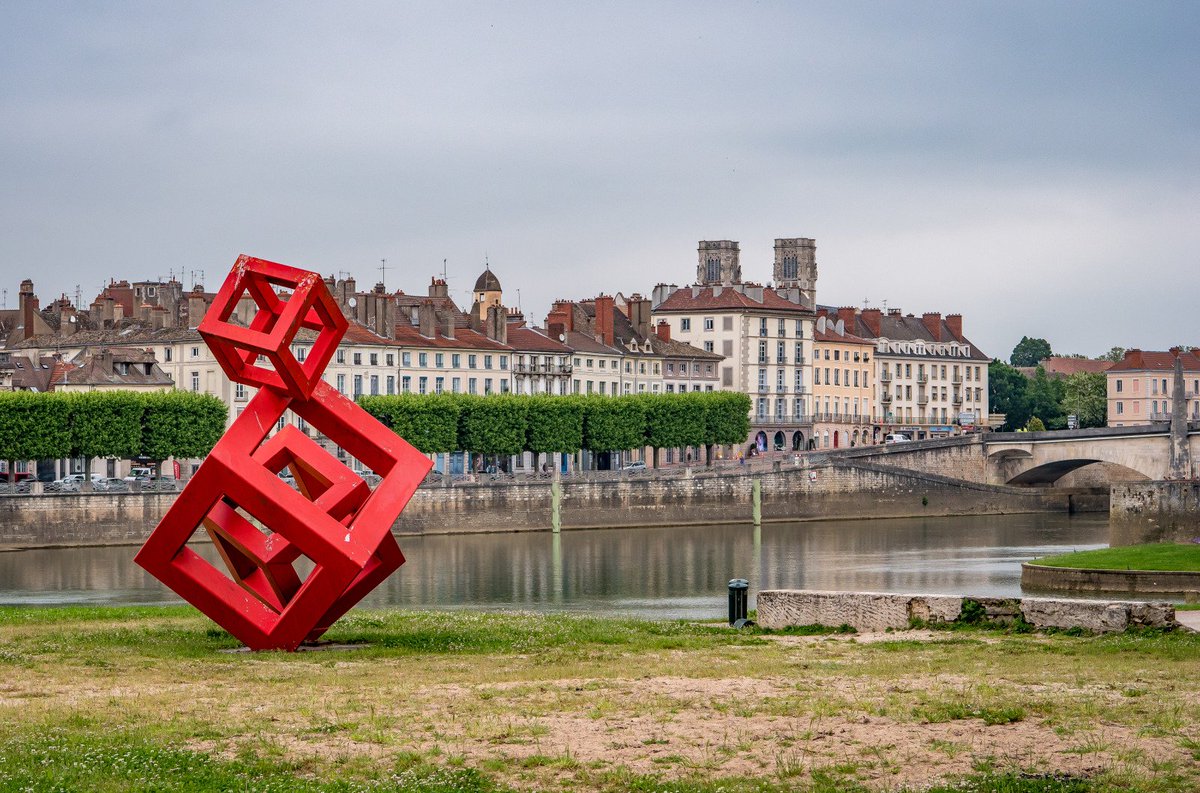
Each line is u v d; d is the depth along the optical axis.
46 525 128.88
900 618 49.75
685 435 179.50
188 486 45.47
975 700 35.19
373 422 47.78
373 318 177.88
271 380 46.75
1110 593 87.50
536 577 105.94
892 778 29.41
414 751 31.73
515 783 29.62
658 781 29.41
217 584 46.78
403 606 85.62
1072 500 188.00
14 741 32.50
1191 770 29.48
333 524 45.47
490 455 181.50
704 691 37.41
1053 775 29.31
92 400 136.75
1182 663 41.12
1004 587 94.31
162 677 41.38
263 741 32.66
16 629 54.22
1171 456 172.38
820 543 138.38
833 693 36.81
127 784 29.55
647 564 116.62
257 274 46.38
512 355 189.50
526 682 39.59
